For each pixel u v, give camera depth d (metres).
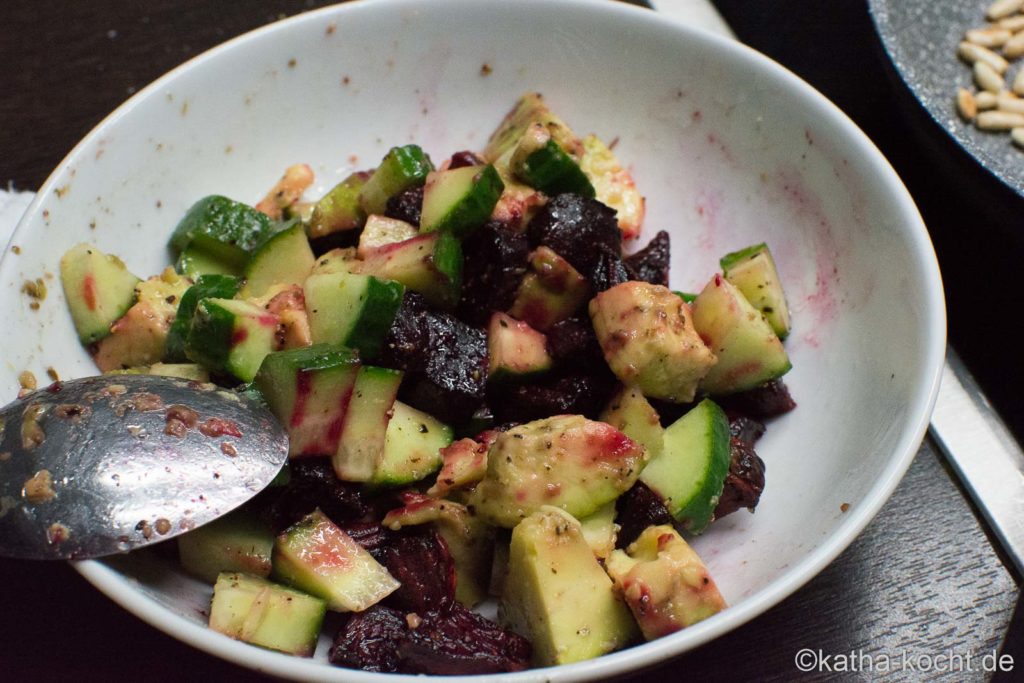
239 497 0.29
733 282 0.35
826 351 0.34
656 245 0.36
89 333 0.33
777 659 0.31
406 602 0.30
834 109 0.35
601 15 0.38
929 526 0.33
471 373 0.33
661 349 0.32
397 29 0.38
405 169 0.35
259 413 0.30
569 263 0.34
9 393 0.31
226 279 0.34
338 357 0.30
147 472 0.29
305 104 0.38
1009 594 0.32
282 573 0.30
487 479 0.31
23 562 0.32
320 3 0.45
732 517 0.32
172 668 0.31
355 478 0.31
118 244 0.35
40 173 0.40
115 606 0.31
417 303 0.33
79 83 0.42
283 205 0.37
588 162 0.38
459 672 0.29
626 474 0.31
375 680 0.27
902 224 0.33
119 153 0.35
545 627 0.29
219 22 0.44
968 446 0.35
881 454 0.31
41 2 0.44
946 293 0.41
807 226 0.36
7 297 0.32
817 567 0.28
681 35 0.37
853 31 0.47
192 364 0.33
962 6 0.47
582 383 0.33
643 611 0.29
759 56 0.37
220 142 0.37
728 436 0.32
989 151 0.44
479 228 0.34
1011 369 0.39
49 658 0.31
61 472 0.28
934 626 0.32
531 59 0.39
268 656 0.27
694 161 0.38
